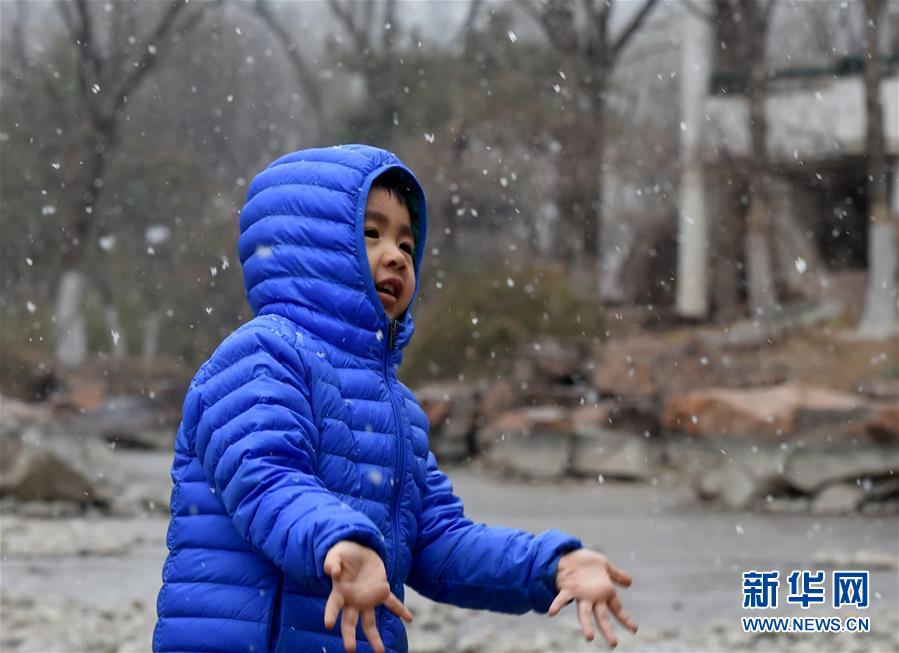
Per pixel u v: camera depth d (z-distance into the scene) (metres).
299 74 37.91
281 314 3.30
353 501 3.18
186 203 35.25
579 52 33.75
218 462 3.03
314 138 41.16
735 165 29.56
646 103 38.25
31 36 36.50
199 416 3.16
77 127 34.22
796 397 14.35
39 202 33.47
